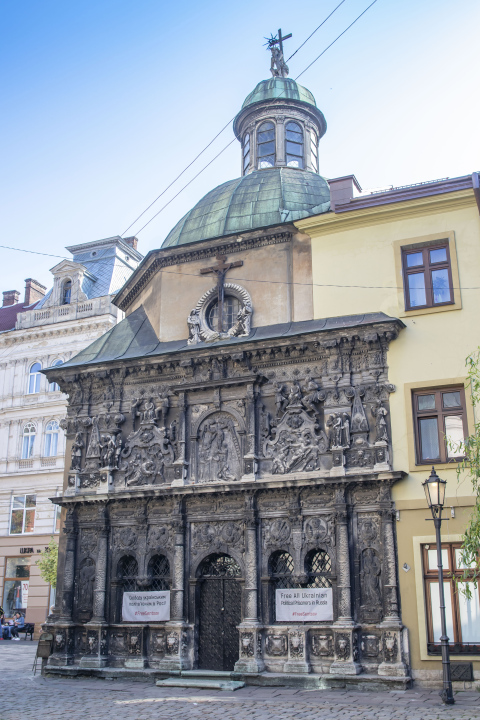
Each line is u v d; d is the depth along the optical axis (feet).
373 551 76.79
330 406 82.17
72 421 95.81
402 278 83.82
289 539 80.53
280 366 86.28
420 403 79.77
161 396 91.76
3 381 170.50
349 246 87.61
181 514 85.66
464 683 69.87
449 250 82.58
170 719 57.11
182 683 75.61
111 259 181.47
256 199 100.58
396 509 76.38
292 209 97.60
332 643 75.66
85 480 92.79
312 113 122.21
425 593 73.82
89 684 78.95
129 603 86.84
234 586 83.51
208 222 100.63
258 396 85.66
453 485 75.10
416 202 84.28
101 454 92.43
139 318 103.14
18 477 163.63
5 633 152.87
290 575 80.23
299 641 76.59
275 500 82.17
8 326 188.85
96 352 99.19
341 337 82.07
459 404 78.13
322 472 80.38
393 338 81.00
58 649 87.56
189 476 87.15
